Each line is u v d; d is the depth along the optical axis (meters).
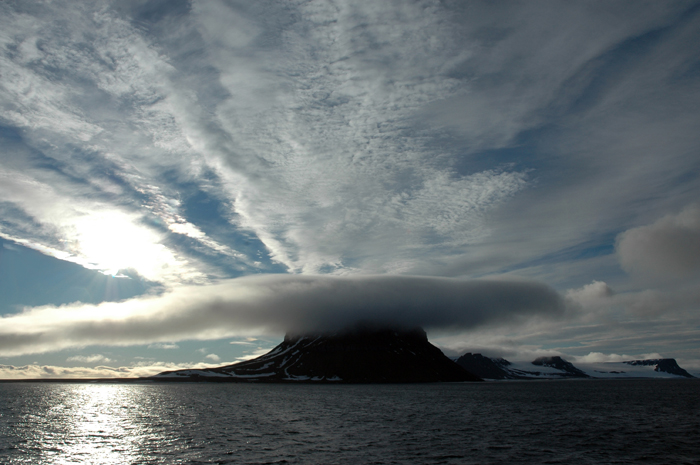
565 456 64.00
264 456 63.44
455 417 115.31
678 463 60.56
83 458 63.78
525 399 197.38
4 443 75.62
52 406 152.50
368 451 66.75
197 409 139.25
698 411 133.50
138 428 93.12
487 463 59.47
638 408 144.88
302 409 138.75
